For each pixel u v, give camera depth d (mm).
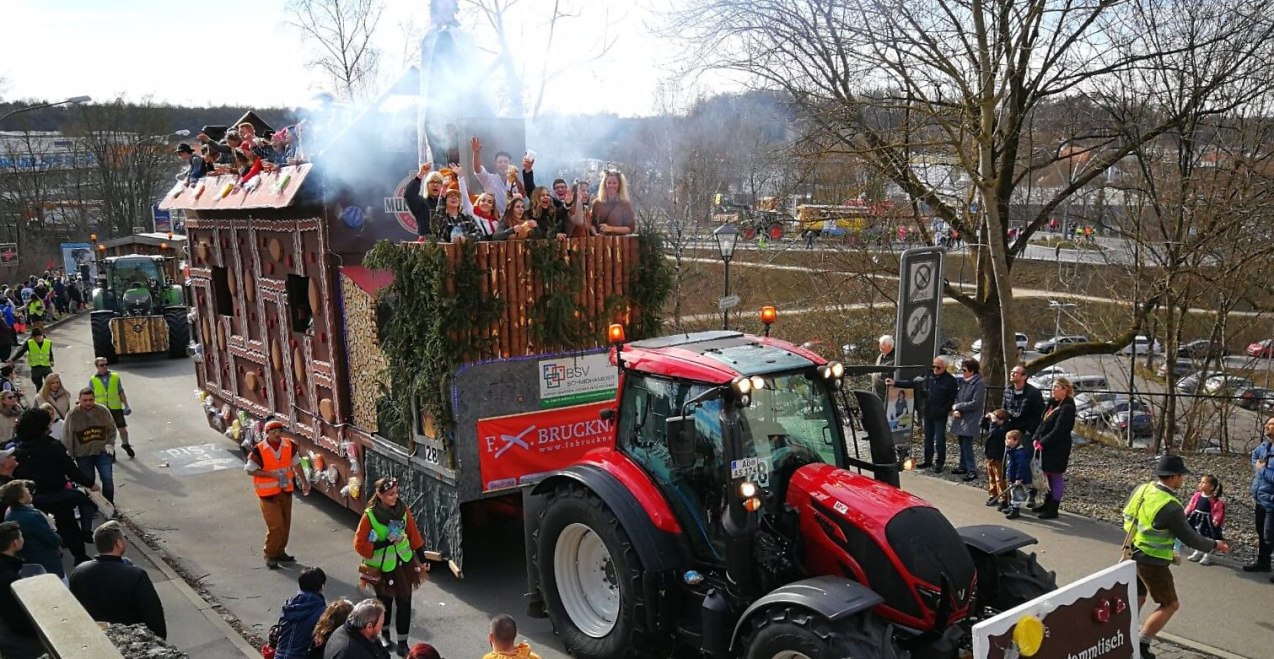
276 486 8297
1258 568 7617
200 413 15789
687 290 23562
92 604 5539
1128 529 6254
